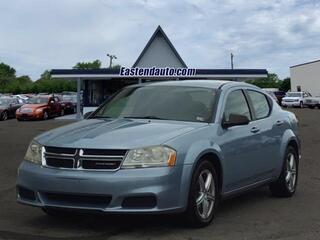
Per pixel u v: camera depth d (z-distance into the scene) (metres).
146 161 5.78
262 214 7.21
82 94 39.88
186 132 6.26
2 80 125.31
